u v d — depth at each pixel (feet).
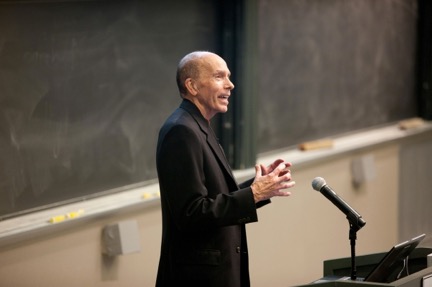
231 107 21.25
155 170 19.75
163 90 19.69
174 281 13.64
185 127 13.34
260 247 22.06
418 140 28.17
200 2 20.44
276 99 23.18
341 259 14.28
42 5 16.71
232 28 20.99
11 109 16.35
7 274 16.10
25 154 16.69
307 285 12.51
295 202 23.11
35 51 16.67
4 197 16.42
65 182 17.54
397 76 28.50
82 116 17.75
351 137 26.22
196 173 13.19
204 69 13.73
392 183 27.09
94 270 17.80
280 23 22.98
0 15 15.98
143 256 18.94
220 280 13.52
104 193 18.48
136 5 18.75
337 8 25.14
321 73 24.79
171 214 13.38
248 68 21.18
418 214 28.04
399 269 13.69
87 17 17.66
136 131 19.12
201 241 13.52
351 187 25.35
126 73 18.69
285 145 23.72
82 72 17.67
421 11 29.40
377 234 26.58
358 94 26.55
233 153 21.42
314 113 24.68
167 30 19.61
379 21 27.22
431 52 29.53
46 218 16.84
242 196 13.07
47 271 16.81
